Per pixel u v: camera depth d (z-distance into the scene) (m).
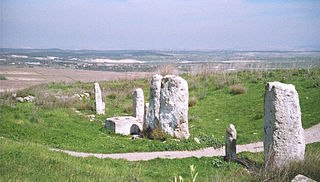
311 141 16.28
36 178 9.46
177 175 11.90
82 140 17.86
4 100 25.11
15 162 10.50
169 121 18.53
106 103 29.81
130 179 10.69
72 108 27.00
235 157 13.80
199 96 29.64
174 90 18.39
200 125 22.14
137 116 22.34
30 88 33.94
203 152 16.17
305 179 7.40
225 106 26.22
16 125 18.41
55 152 13.18
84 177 10.12
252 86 30.36
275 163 11.43
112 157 14.90
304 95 24.98
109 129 20.86
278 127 11.53
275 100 11.59
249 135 19.22
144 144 17.28
